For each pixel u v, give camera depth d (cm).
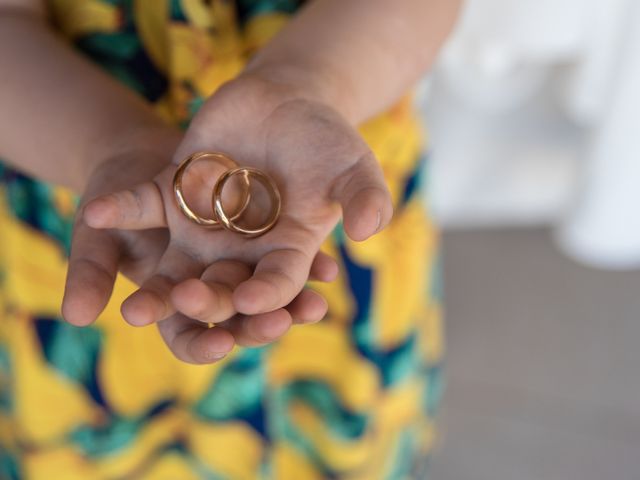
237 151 34
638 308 89
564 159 90
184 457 52
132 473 51
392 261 51
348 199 30
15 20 42
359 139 32
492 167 91
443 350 86
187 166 33
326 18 40
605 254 85
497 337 87
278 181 33
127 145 36
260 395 48
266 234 32
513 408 81
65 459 49
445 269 94
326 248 46
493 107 81
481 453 77
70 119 38
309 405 53
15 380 47
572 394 82
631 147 73
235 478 50
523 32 68
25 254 45
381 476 57
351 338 49
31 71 40
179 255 32
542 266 94
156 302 30
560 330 88
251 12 44
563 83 77
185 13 41
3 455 53
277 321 29
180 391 48
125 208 31
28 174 42
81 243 32
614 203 78
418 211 52
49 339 46
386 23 40
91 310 30
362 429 52
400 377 54
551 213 95
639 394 82
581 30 68
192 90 42
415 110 65
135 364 47
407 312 53
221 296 30
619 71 68
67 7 43
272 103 34
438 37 42
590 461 76
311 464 55
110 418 48
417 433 60
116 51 43
